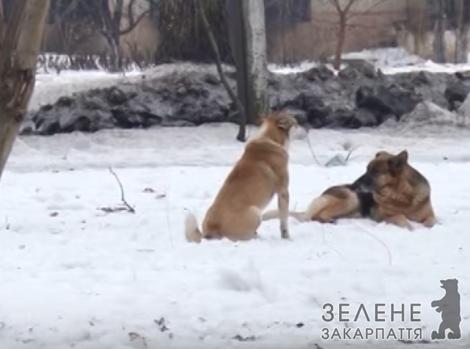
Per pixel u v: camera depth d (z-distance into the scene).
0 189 16.28
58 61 39.34
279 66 41.00
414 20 48.06
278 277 9.19
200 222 12.45
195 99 26.25
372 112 26.33
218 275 9.12
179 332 7.55
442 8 47.56
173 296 8.62
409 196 11.98
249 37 25.48
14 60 6.67
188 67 27.41
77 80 29.86
